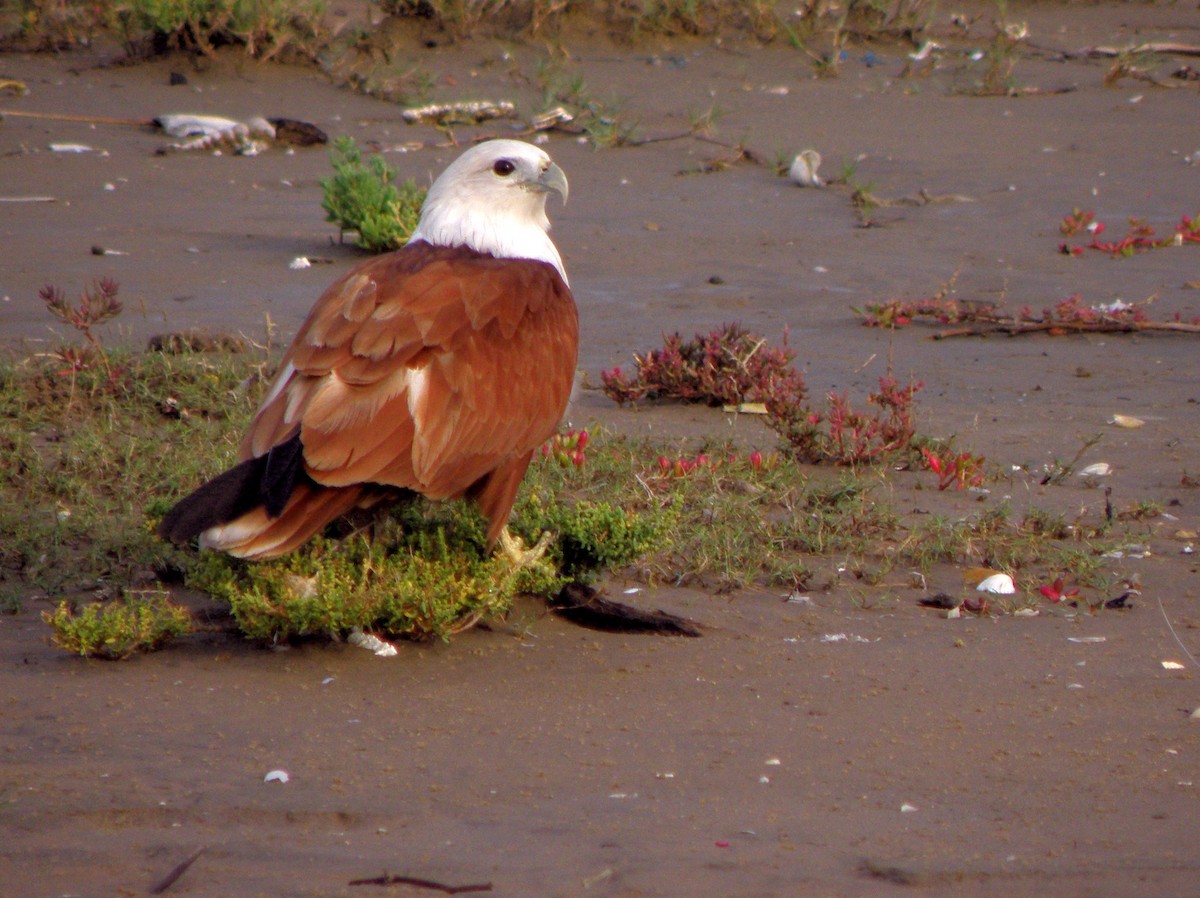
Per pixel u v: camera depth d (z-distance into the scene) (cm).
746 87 3478
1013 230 2366
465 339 852
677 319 1883
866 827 666
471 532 935
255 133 2859
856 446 1327
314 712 797
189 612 935
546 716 797
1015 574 1069
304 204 2475
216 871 619
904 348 1773
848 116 3228
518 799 692
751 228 2377
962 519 1178
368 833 657
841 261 2180
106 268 2033
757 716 800
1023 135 3070
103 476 1220
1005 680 860
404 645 904
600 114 3070
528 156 965
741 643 926
